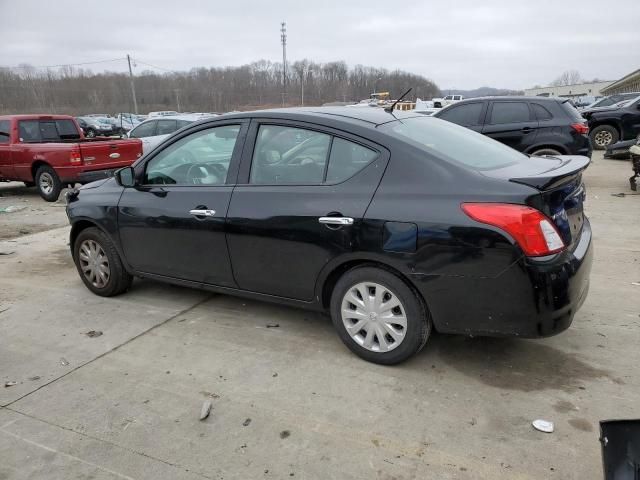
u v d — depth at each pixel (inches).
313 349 144.6
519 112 362.9
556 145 352.8
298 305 145.0
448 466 98.0
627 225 270.7
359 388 124.4
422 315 125.5
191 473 98.7
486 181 116.2
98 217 178.7
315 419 113.3
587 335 146.8
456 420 111.1
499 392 120.6
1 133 444.8
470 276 115.6
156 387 128.3
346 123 134.3
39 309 181.9
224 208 148.1
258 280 147.8
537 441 103.7
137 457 103.7
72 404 122.3
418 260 119.7
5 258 251.6
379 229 123.0
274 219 138.4
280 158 142.3
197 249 156.7
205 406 117.4
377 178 126.7
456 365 133.0
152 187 167.5
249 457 102.3
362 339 135.7
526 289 111.7
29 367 140.9
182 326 163.0
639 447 74.2
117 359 143.4
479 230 112.7
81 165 406.0
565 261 113.8
